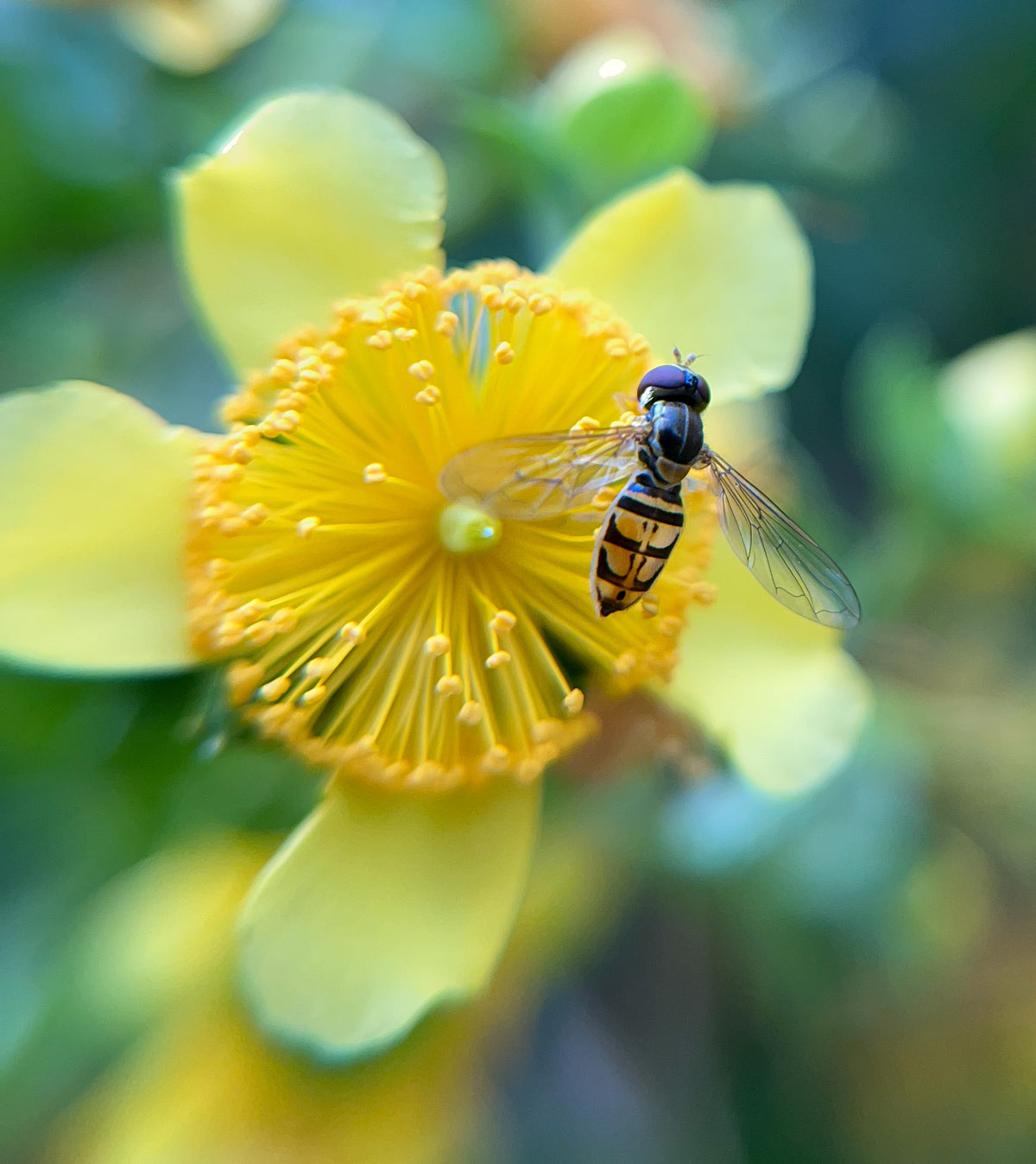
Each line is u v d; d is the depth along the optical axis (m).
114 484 0.10
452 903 0.10
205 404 0.11
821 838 0.11
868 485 0.13
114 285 0.12
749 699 0.10
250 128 0.10
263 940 0.10
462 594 0.10
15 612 0.10
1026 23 0.12
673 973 0.12
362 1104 0.10
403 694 0.10
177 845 0.10
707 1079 0.12
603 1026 0.12
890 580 0.11
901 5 0.12
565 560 0.10
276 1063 0.10
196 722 0.10
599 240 0.10
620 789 0.10
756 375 0.10
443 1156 0.10
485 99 0.11
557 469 0.10
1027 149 0.12
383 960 0.10
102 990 0.10
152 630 0.10
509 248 0.12
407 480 0.10
